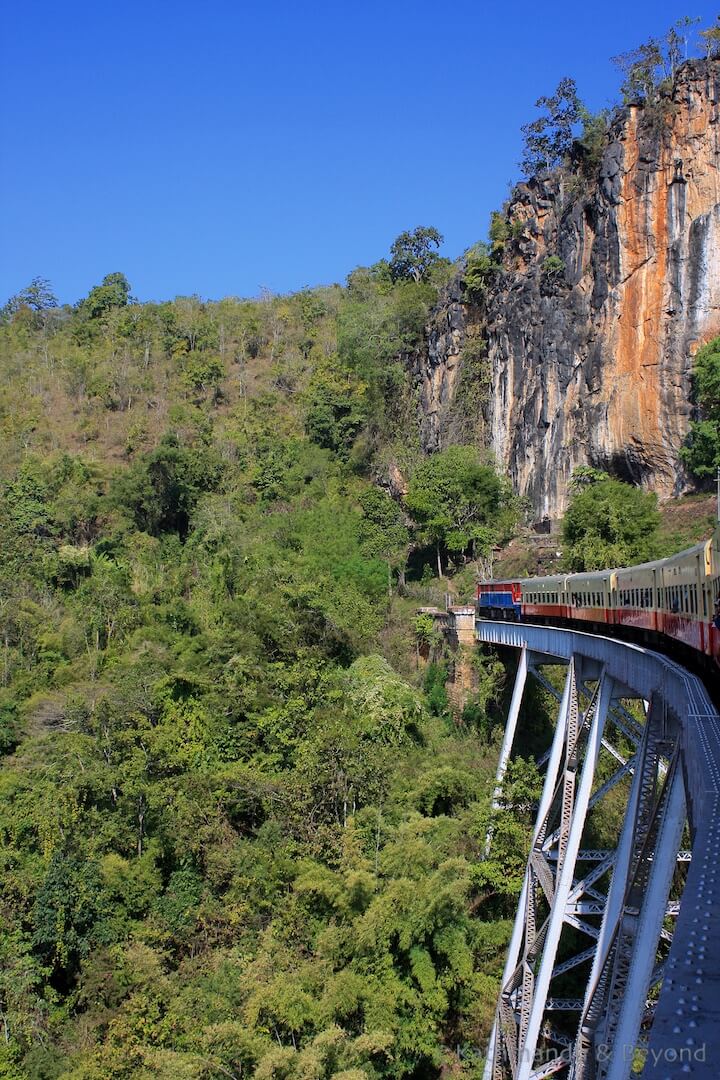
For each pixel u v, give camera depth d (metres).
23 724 71.00
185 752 58.72
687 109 85.56
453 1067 43.56
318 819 52.66
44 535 105.69
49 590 94.31
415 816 50.44
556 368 95.25
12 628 84.56
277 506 111.44
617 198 89.00
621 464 88.81
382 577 91.56
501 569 89.38
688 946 11.19
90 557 98.19
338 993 40.44
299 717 61.41
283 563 90.19
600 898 38.81
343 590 84.62
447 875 45.03
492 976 45.00
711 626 29.56
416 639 78.50
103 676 73.88
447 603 84.81
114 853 52.78
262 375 140.88
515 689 57.72
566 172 101.00
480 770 59.94
